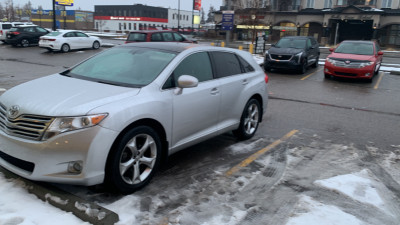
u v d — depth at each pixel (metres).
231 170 4.31
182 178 4.01
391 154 5.15
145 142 3.57
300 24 45.38
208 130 4.54
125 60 4.30
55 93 3.44
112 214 2.92
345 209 3.46
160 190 3.68
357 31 44.66
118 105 3.28
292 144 5.46
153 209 3.28
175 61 4.10
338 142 5.66
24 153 3.12
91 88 3.59
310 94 10.28
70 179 3.08
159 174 4.10
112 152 3.24
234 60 5.21
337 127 6.63
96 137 3.06
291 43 15.95
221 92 4.62
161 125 3.71
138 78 3.89
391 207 3.55
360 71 12.59
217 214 3.27
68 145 3.02
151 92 3.66
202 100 4.26
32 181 3.40
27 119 3.14
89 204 3.01
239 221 3.17
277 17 46.91
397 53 33.25
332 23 44.53
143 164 3.71
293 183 4.01
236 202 3.51
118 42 32.25
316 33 46.00
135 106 3.38
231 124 5.00
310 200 3.60
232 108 4.94
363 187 3.96
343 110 8.20
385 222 3.27
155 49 4.44
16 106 3.25
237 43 39.91
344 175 4.28
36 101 3.26
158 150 3.73
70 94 3.40
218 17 50.88
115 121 3.17
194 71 4.33
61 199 3.10
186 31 60.50
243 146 5.25
